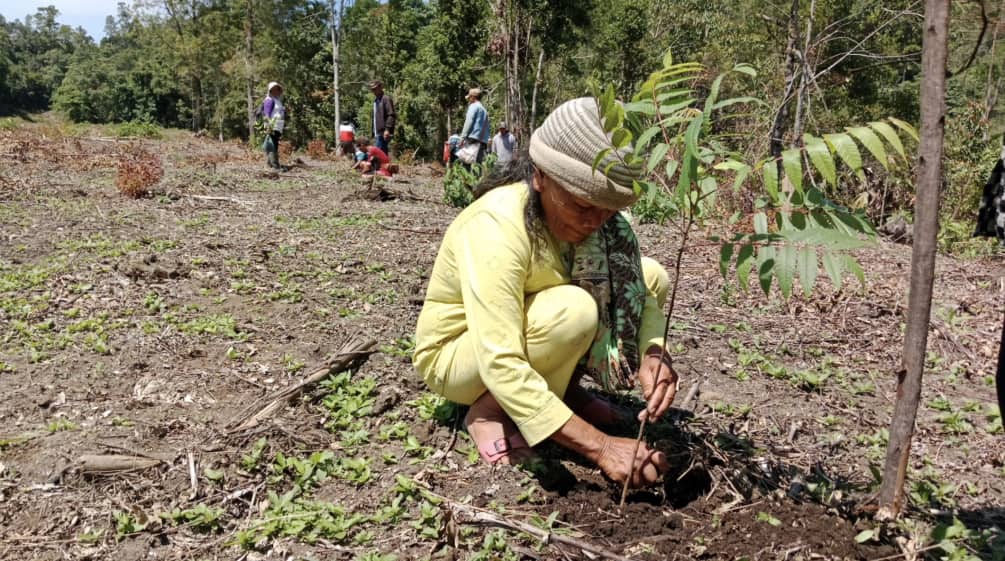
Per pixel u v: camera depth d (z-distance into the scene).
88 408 2.96
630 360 2.51
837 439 3.14
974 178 11.05
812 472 2.78
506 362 2.24
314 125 46.12
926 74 1.81
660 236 7.34
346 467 2.62
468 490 2.48
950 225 9.01
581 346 2.40
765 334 4.55
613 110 1.85
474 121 10.27
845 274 6.10
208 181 9.97
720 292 5.39
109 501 2.39
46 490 2.43
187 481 2.51
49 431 2.74
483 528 2.26
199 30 50.47
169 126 76.94
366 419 2.99
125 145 16.14
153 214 7.04
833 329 4.73
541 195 2.26
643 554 2.11
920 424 3.47
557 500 2.39
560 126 2.07
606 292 2.42
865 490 2.61
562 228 2.29
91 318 3.94
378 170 12.69
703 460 2.57
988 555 2.26
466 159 10.32
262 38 44.06
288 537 2.25
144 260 4.96
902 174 9.24
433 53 30.61
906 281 6.09
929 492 2.60
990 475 2.99
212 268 5.05
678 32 26.17
